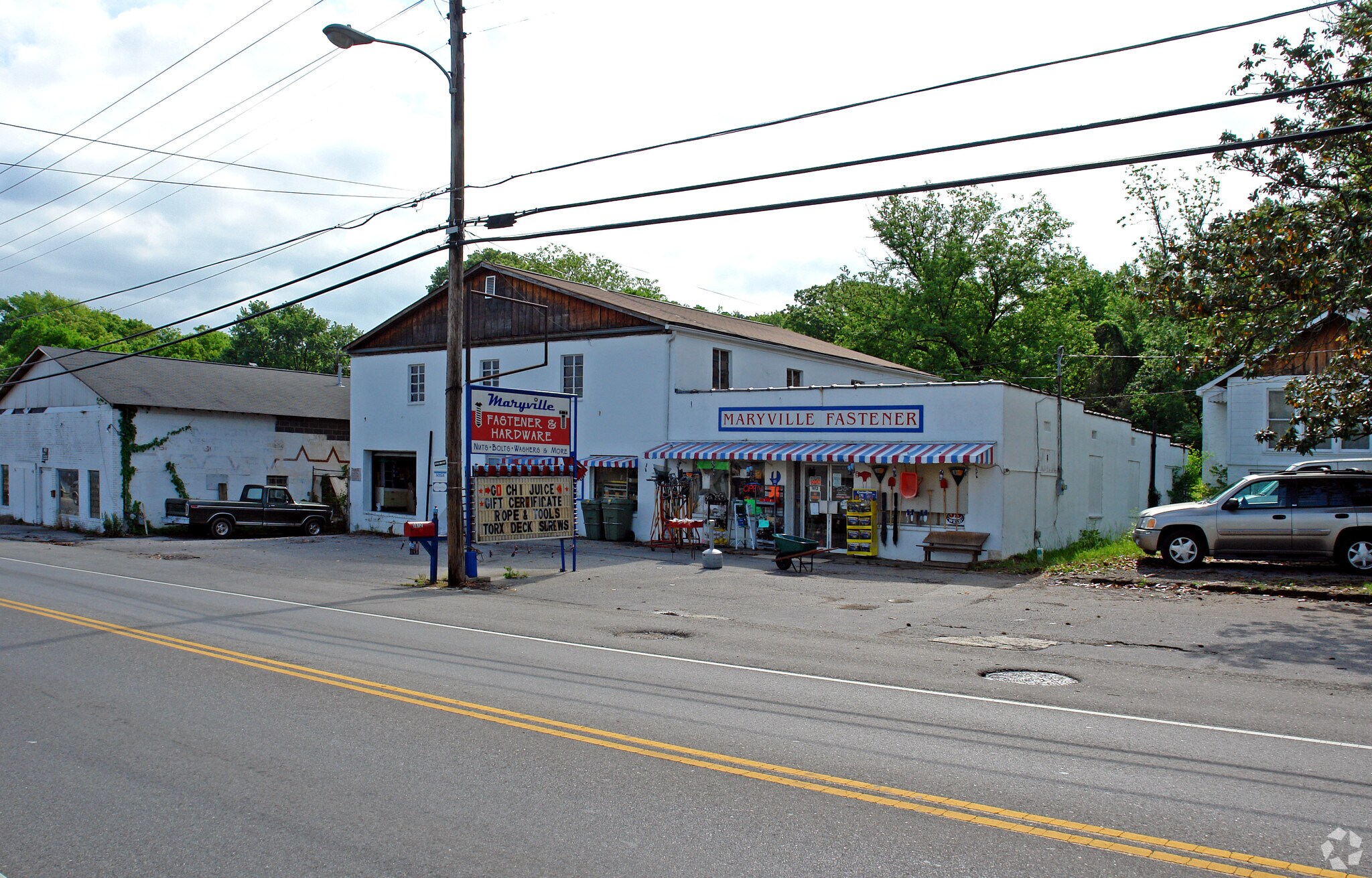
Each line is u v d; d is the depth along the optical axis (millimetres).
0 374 58531
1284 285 15070
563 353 26844
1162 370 48438
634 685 8625
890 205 47219
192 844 4867
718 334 26000
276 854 4734
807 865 4559
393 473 31828
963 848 4777
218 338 89062
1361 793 5660
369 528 31672
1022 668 9758
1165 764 6230
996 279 46844
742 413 23344
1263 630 11922
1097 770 6094
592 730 7012
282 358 81438
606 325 25844
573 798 5523
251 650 10180
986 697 8320
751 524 23016
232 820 5203
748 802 5465
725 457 22422
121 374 33688
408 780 5867
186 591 15828
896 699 8156
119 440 31484
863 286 50625
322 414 37344
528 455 18422
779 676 9133
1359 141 15227
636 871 4504
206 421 33875
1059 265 46750
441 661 9688
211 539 29125
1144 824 5113
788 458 21422
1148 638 11523
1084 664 9992
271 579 18125
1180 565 17234
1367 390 16016
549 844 4840
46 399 35750
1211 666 9875
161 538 29406
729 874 4457
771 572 18875
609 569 19312
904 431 21000
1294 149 16000
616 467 25594
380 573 19266
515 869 4527
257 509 30484
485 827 5078
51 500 34938
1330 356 19484
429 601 14820
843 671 9469
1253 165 16406
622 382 25516
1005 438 19875
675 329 24625
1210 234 16031
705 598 15406
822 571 19078
